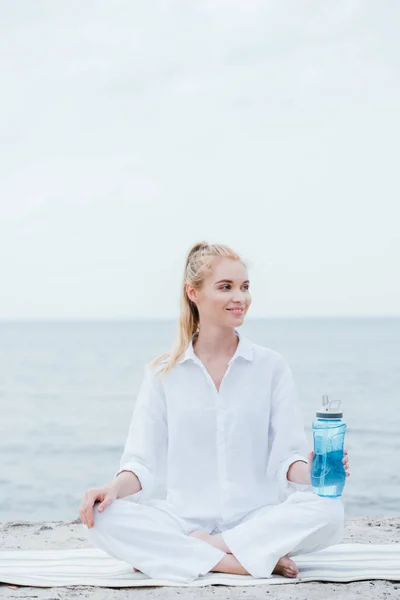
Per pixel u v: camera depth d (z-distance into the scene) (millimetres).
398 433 14078
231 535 3088
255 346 3328
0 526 4426
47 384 26891
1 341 58531
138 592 2914
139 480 3178
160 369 3312
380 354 37156
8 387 26094
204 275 3254
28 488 10367
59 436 15281
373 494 9336
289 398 3277
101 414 18906
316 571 3115
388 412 17281
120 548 3078
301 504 3045
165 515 3137
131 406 20531
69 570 3215
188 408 3227
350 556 3352
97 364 34844
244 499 3191
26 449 13797
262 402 3262
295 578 3033
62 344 53062
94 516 3074
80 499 9688
